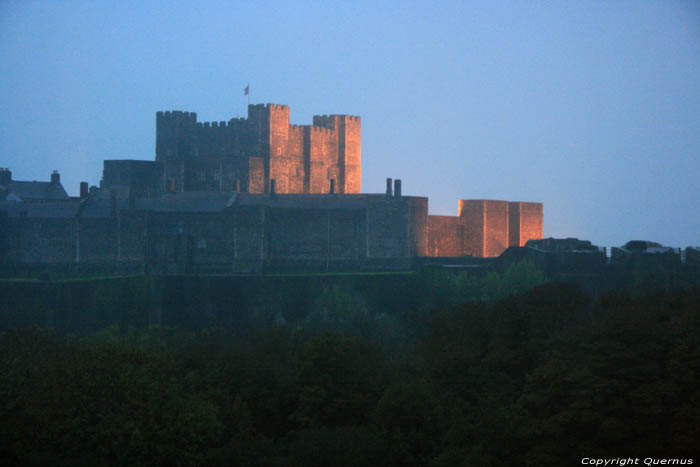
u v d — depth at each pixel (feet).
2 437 615.98
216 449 636.89
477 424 653.30
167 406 652.07
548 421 631.15
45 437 625.82
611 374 649.61
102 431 618.85
